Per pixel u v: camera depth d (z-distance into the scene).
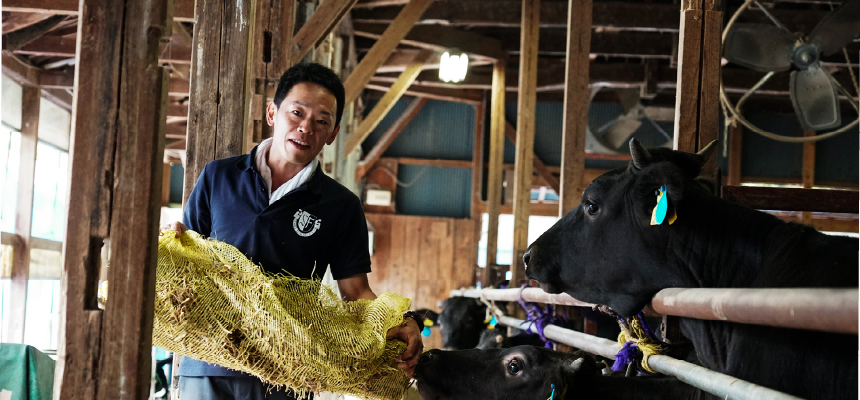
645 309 2.20
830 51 6.04
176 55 7.42
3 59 7.88
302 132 2.00
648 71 10.56
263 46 3.55
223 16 2.83
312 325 1.81
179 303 1.69
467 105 13.70
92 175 1.37
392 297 2.09
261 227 2.07
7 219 8.95
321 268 2.17
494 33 10.19
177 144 11.67
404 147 13.78
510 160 13.55
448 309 6.61
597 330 3.97
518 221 7.16
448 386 2.45
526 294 4.03
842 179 12.77
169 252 1.72
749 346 1.74
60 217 10.88
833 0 9.23
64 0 6.24
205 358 1.79
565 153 5.03
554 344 3.92
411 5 7.03
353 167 11.58
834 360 1.54
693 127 2.52
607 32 10.22
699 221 1.91
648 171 1.92
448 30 9.31
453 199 13.74
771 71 6.20
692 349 2.16
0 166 8.81
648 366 2.12
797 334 1.61
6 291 8.74
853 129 12.64
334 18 4.42
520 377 2.35
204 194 2.17
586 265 2.11
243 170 2.12
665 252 1.95
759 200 2.62
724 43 5.86
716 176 2.53
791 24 9.28
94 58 1.37
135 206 1.36
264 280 1.75
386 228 13.52
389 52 6.88
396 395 2.04
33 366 3.72
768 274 1.77
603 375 2.18
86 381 1.35
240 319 1.73
